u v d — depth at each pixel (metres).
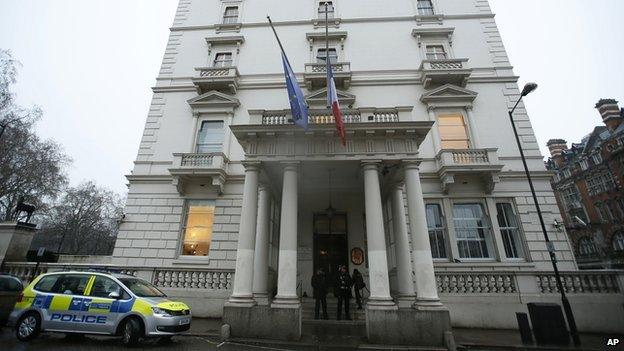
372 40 20.56
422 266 10.13
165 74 20.61
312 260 16.52
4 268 14.14
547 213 15.59
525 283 12.86
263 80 19.81
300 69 19.98
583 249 44.84
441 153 16.20
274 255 15.70
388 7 21.70
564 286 12.69
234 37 20.92
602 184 43.19
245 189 11.46
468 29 20.50
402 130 11.41
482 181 16.16
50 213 42.53
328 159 11.52
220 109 18.89
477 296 12.80
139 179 17.66
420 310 9.54
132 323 8.38
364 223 16.86
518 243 15.44
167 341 9.10
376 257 10.22
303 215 17.30
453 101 17.91
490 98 18.22
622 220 40.50
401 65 19.66
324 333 10.39
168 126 18.98
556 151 51.91
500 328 12.29
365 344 9.15
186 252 16.41
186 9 22.95
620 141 40.41
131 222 16.83
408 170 11.31
